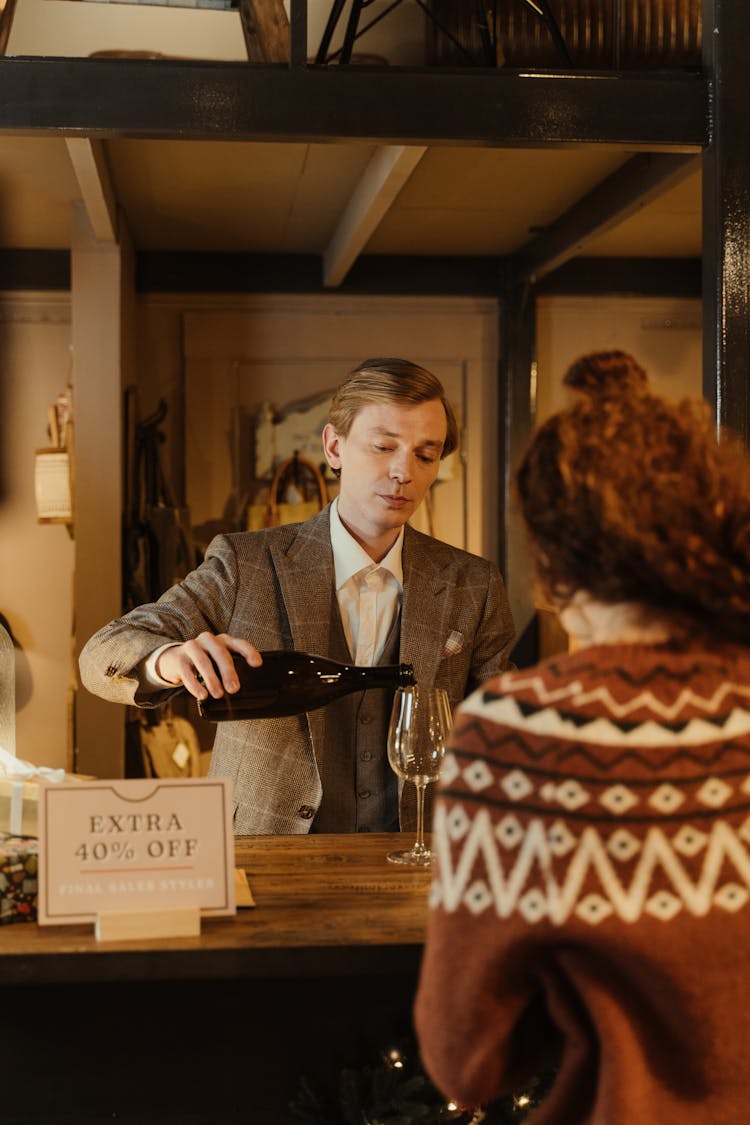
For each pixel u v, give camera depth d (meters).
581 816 0.84
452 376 4.90
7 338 4.73
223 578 1.98
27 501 4.75
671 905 0.83
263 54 2.92
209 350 4.77
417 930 1.28
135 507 4.36
